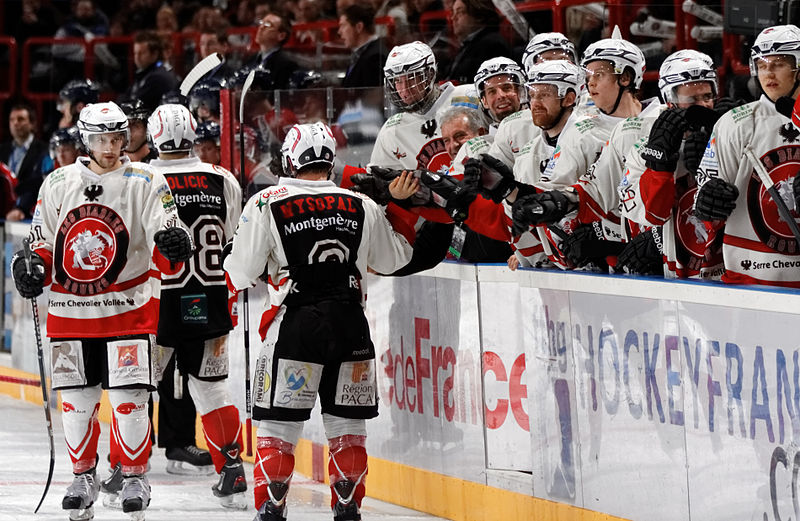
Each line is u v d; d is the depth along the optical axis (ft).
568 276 40.32
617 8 59.00
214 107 68.33
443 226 43.96
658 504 37.14
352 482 41.98
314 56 73.00
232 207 53.06
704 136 36.17
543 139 44.62
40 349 47.16
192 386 51.93
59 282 45.11
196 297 51.49
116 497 50.11
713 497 34.99
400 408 49.85
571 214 40.16
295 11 88.84
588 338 39.73
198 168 52.49
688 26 58.29
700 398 35.24
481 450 45.24
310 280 41.16
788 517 32.32
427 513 48.37
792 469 32.07
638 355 37.58
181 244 44.86
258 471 42.22
